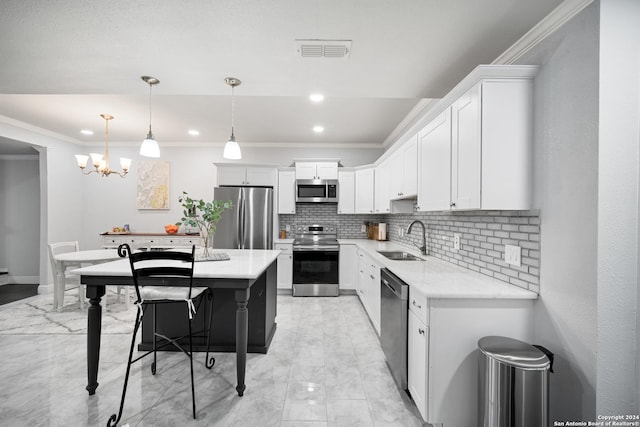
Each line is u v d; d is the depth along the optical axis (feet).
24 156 17.02
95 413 5.87
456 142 6.11
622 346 4.03
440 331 5.23
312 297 14.58
